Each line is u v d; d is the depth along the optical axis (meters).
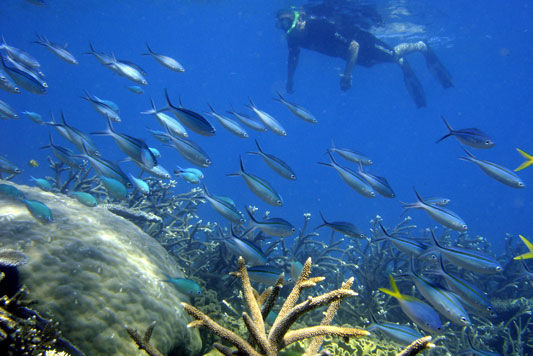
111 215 4.96
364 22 21.78
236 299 5.21
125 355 2.96
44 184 5.62
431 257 4.51
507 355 5.84
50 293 2.97
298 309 1.56
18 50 6.41
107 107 6.15
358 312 5.75
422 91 18.31
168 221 7.29
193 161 5.20
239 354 1.63
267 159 5.21
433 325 3.32
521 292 8.04
